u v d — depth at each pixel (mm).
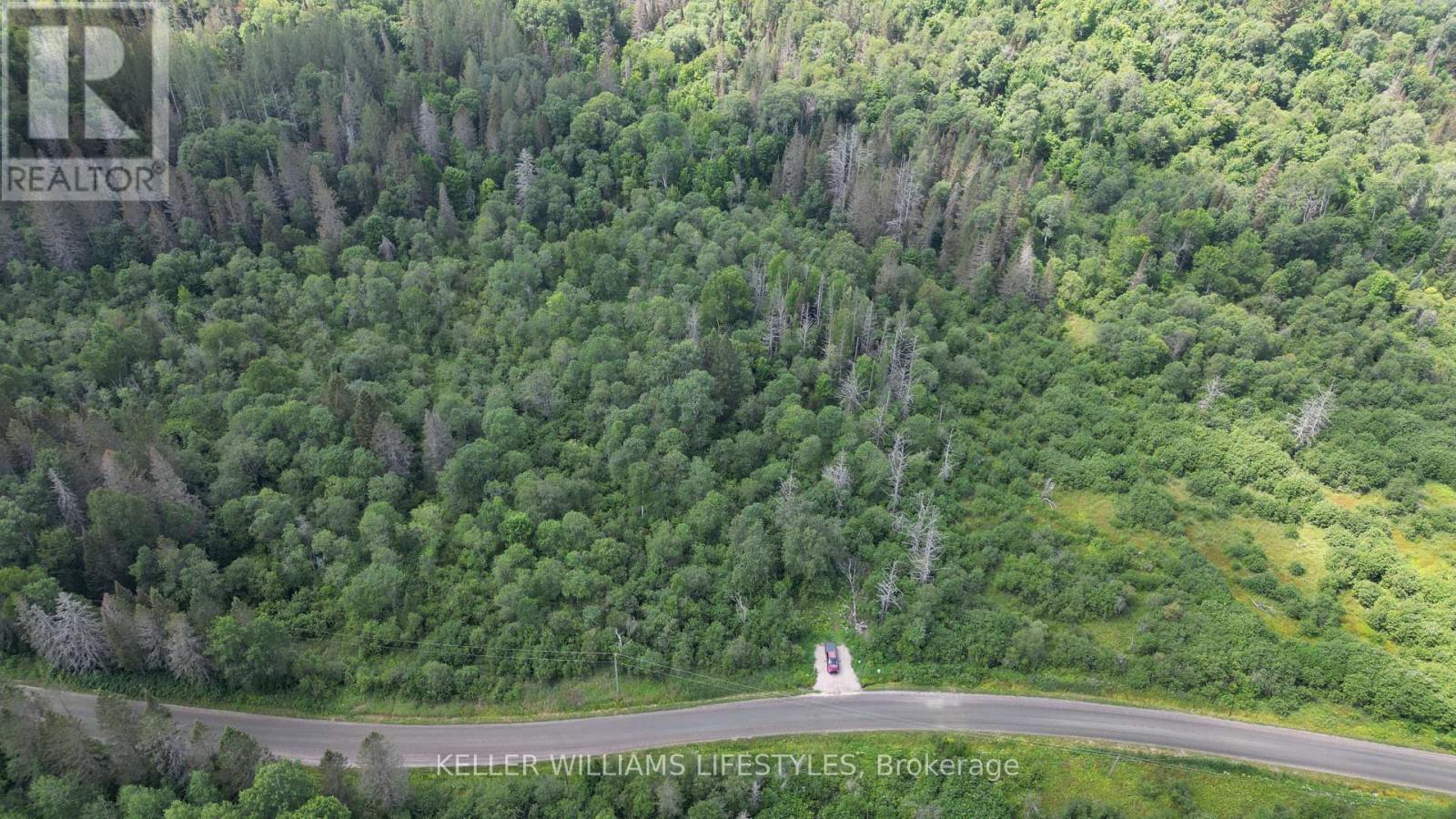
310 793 115875
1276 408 190875
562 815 120562
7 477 148000
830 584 157500
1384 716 142875
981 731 139500
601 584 149125
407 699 138375
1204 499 178125
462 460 159500
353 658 140625
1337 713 143625
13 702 119688
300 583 148125
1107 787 132375
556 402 177875
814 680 145250
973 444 184000
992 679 147250
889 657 149125
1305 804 130000
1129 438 188000
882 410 180250
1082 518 175125
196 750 119188
